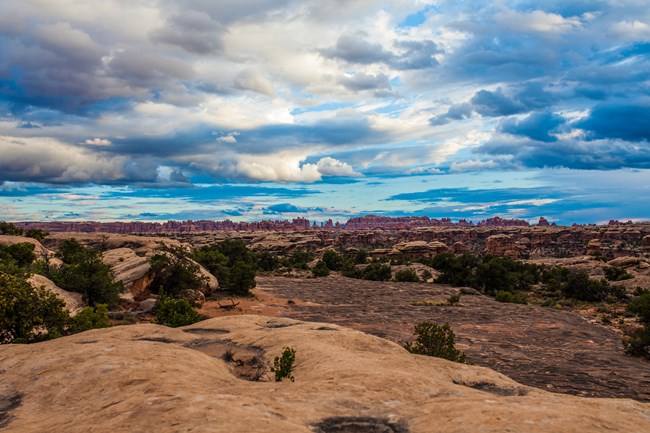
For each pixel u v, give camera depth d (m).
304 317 42.00
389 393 5.61
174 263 47.47
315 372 7.10
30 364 7.39
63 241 69.75
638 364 27.09
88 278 36.66
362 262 138.12
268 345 10.01
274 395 5.33
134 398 5.10
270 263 106.88
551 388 21.12
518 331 38.50
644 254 145.75
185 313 26.44
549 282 81.31
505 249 184.62
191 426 3.96
